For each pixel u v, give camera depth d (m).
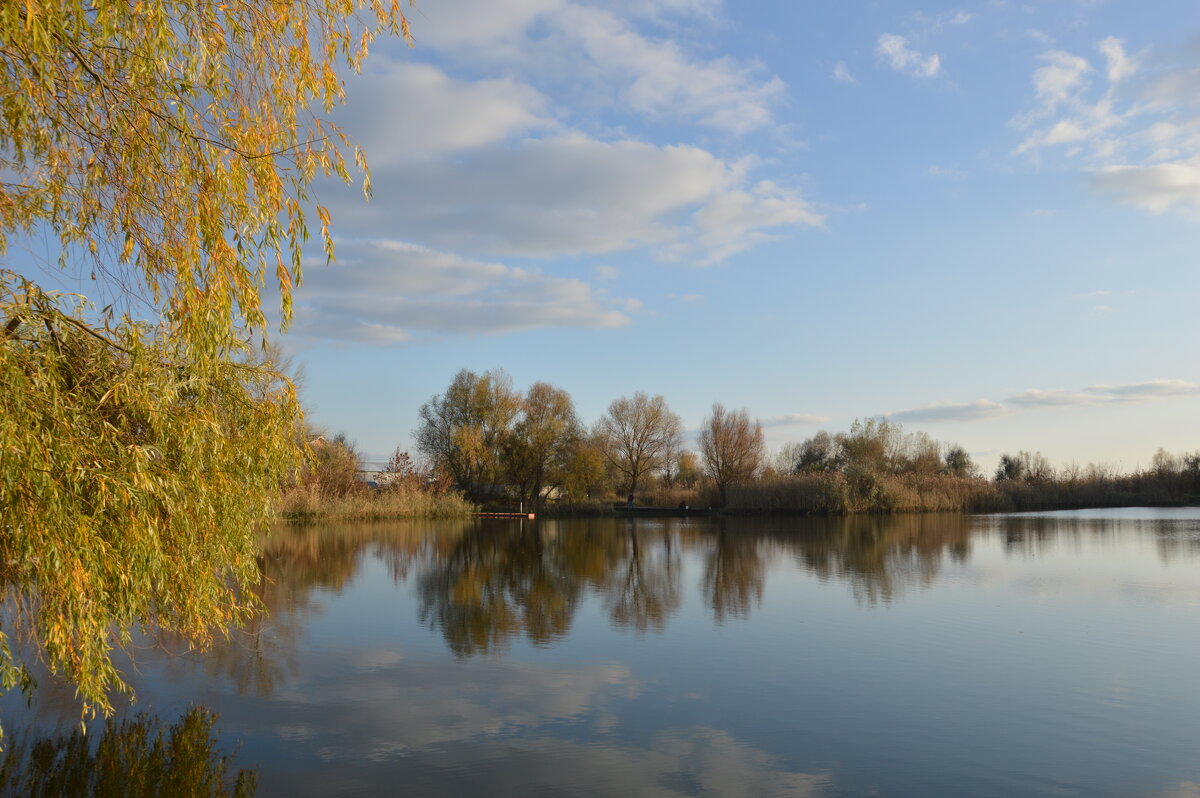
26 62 5.05
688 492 69.31
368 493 47.41
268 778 7.51
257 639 13.34
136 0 5.62
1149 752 8.22
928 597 17.67
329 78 6.82
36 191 5.91
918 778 7.61
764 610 16.20
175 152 5.94
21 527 5.27
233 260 6.18
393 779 7.51
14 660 10.52
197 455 6.63
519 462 56.19
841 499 49.88
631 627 14.50
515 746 8.41
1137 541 30.58
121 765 7.78
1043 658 12.03
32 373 5.57
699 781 7.53
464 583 20.20
